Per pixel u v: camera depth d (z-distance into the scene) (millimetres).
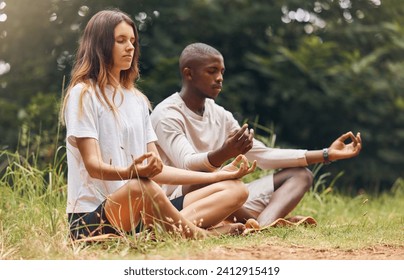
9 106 11109
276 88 11992
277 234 5184
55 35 12211
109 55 4992
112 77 5023
